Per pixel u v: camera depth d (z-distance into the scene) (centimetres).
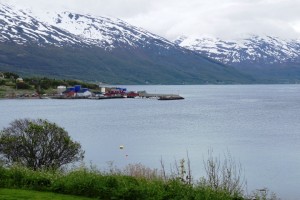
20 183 2105
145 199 1867
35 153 4159
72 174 2106
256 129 10800
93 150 7444
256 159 6519
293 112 16150
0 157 4050
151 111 16962
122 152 7212
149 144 8194
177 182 1944
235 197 1931
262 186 4762
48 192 2002
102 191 1947
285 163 6206
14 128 4847
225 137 9231
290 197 4359
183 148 7662
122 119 13625
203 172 5109
